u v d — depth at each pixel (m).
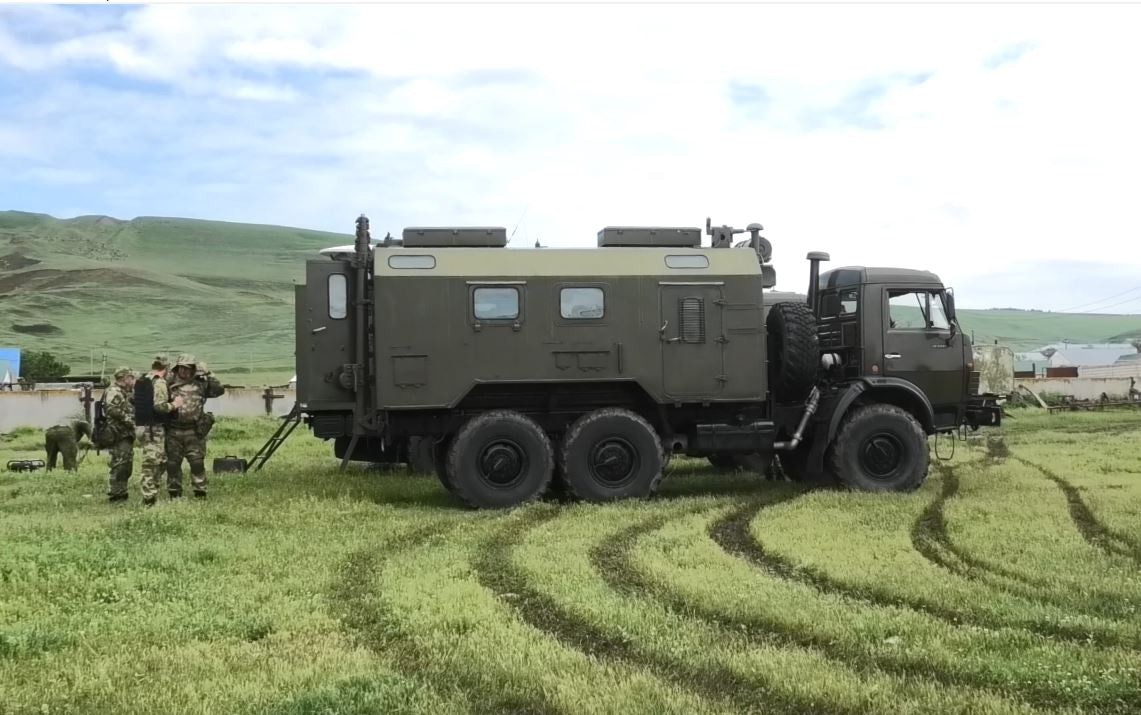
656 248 11.08
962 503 9.83
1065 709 4.36
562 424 11.04
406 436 10.84
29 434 23.28
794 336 11.11
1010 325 169.38
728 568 7.09
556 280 10.60
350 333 10.72
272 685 4.66
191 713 4.30
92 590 6.42
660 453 10.71
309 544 8.10
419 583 6.67
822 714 4.37
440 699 4.50
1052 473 12.48
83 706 4.41
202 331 107.19
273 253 198.88
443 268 10.45
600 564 7.48
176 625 5.70
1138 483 11.32
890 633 5.44
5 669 4.89
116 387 10.90
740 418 11.31
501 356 10.48
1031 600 6.15
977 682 4.71
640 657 5.19
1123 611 5.86
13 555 7.15
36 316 108.12
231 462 13.39
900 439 11.21
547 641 5.33
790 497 10.83
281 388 30.94
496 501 10.30
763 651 5.12
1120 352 62.47
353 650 5.28
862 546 7.81
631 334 10.71
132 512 9.69
